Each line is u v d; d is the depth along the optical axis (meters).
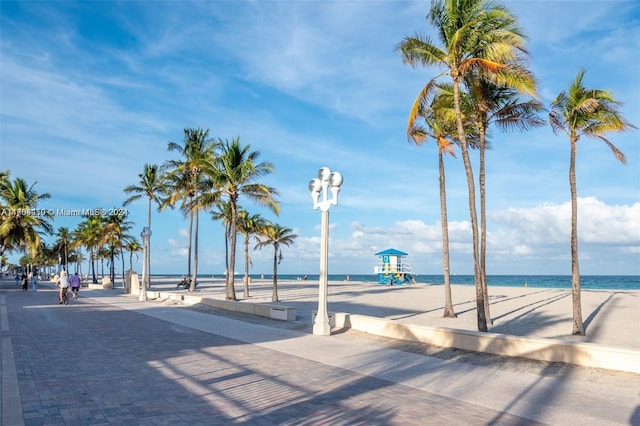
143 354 10.87
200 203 30.30
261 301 31.62
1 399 7.00
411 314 22.92
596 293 43.06
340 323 16.09
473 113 17.38
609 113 14.98
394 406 6.91
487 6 13.71
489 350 11.09
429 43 14.18
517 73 13.42
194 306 25.41
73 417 6.17
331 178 15.20
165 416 6.26
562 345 9.88
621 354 9.06
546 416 6.54
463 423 6.17
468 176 14.32
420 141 20.92
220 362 10.05
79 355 10.61
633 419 6.43
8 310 22.14
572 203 15.98
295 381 8.41
